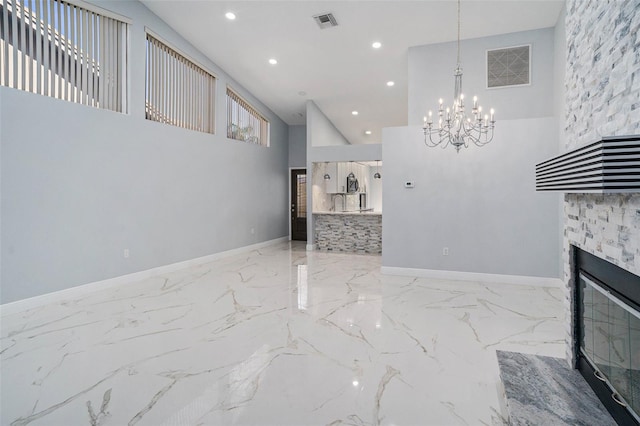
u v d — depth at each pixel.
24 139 3.42
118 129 4.33
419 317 3.20
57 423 1.68
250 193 7.28
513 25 4.63
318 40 5.13
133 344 2.59
